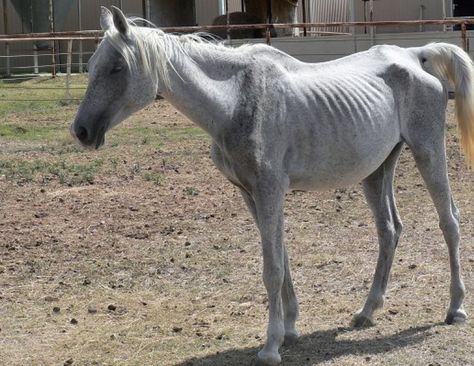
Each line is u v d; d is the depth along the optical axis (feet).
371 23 54.65
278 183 17.85
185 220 32.04
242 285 24.58
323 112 18.53
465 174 38.11
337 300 22.98
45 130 52.54
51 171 40.09
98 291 24.47
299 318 21.59
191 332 20.94
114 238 29.81
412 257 26.50
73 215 32.89
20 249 28.58
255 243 28.89
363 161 19.27
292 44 69.72
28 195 35.96
